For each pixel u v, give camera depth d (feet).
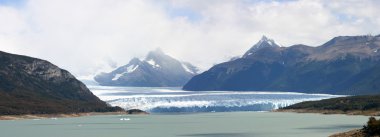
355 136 627.05
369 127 630.74
